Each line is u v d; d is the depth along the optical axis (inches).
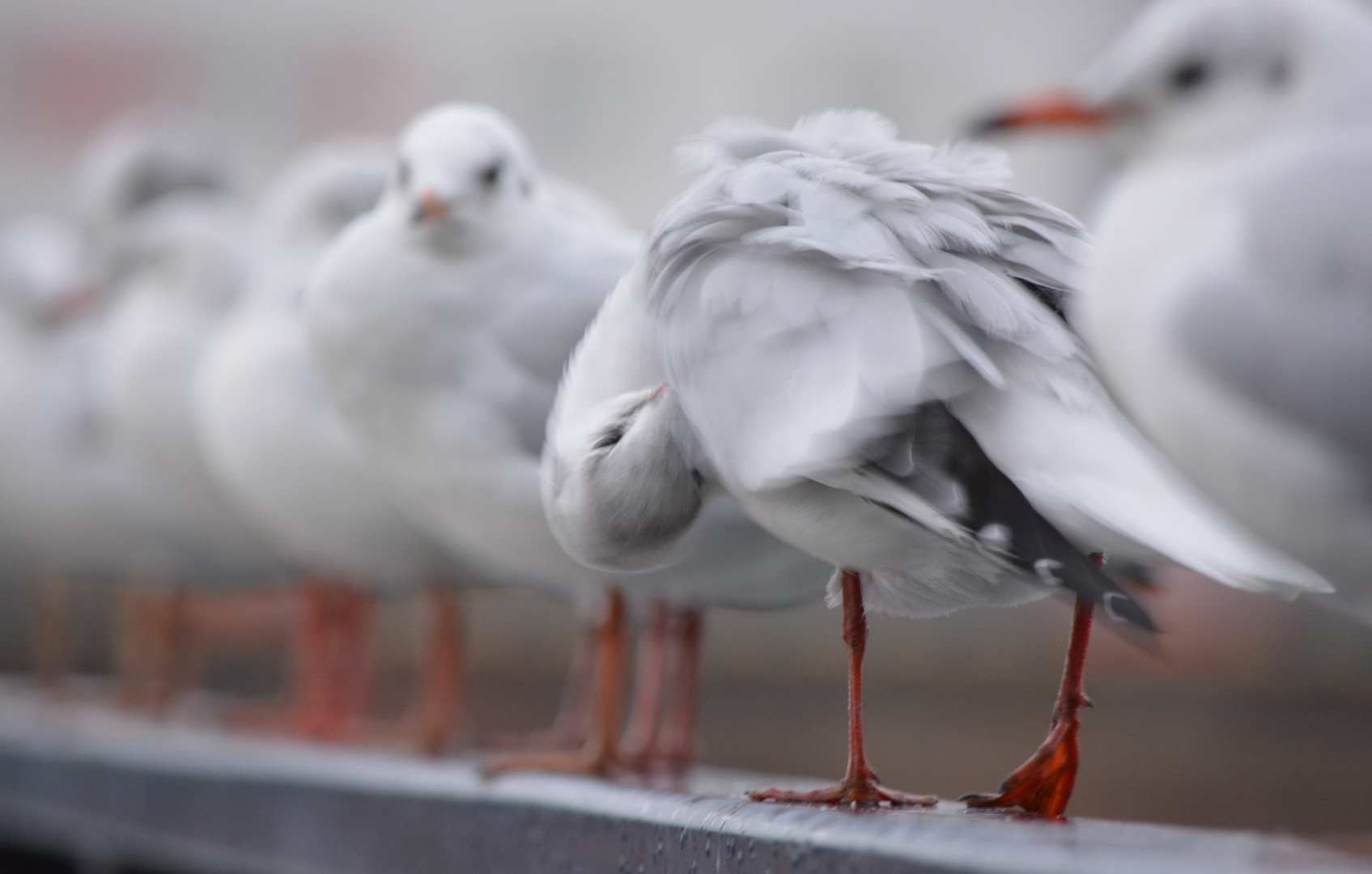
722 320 283.6
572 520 298.0
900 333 269.9
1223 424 311.6
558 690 1090.1
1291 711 1038.4
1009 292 276.1
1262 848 237.9
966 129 351.9
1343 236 305.4
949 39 1566.2
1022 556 252.4
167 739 575.8
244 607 912.9
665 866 293.9
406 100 1699.1
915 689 1082.7
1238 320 308.7
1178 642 1081.4
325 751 506.6
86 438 743.1
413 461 444.5
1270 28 323.9
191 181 851.4
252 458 541.6
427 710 536.4
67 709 750.5
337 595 609.6
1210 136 328.2
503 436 426.6
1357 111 320.2
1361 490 304.3
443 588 534.9
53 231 971.3
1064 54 1546.5
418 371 433.7
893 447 264.2
